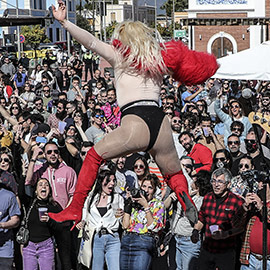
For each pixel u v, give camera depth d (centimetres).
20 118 1112
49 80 2023
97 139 1067
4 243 757
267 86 1555
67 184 816
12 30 6341
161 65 409
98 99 1499
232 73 1180
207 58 428
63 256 771
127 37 407
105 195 746
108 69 1970
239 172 765
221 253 691
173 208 764
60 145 923
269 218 654
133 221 705
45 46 5234
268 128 577
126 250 700
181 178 438
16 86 2102
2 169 789
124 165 841
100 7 5772
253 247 666
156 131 409
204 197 701
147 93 413
